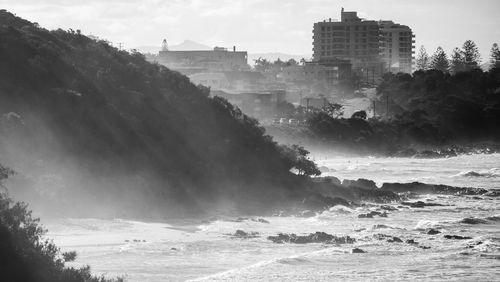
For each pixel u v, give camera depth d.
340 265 135.25
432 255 145.50
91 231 153.75
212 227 170.62
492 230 176.00
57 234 148.75
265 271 128.25
